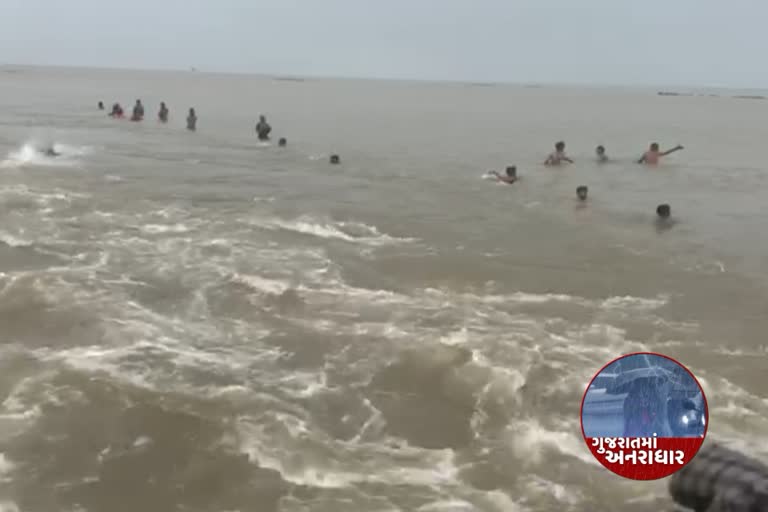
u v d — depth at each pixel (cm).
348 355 843
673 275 1214
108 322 905
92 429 653
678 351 875
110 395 714
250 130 3894
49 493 563
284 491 577
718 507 253
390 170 2427
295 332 905
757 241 1477
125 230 1393
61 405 691
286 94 10219
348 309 992
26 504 548
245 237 1384
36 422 659
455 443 663
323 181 2141
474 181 2214
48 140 2917
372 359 833
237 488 580
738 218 1714
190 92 9425
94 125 3756
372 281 1130
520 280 1165
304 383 770
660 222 1652
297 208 1697
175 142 3100
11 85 9288
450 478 605
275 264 1199
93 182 1911
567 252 1352
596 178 2352
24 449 617
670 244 1437
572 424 693
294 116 5322
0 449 615
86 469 596
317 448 644
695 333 939
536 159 2862
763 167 2705
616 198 1961
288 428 674
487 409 724
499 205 1819
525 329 933
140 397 715
